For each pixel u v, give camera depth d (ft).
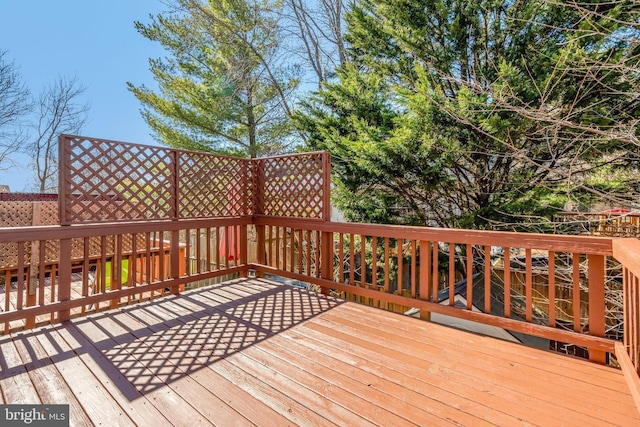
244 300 11.85
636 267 5.07
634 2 12.36
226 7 28.19
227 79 30.14
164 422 5.37
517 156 15.53
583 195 15.92
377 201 20.90
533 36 16.20
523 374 6.89
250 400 5.97
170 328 9.32
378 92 22.25
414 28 18.49
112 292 10.81
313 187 13.15
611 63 12.79
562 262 17.90
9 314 8.84
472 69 18.34
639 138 12.89
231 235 21.01
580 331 7.82
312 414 5.57
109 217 10.75
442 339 8.62
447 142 16.28
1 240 8.58
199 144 30.27
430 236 10.04
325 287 12.58
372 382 6.56
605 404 5.87
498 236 8.90
